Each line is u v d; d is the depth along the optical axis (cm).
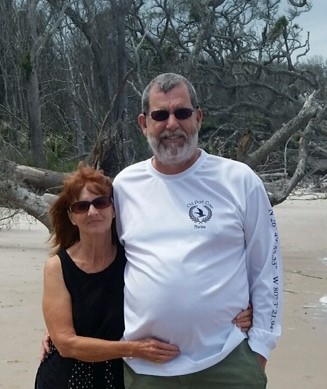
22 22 3703
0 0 3759
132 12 4031
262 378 327
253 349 325
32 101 3158
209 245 324
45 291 342
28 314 794
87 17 3550
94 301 337
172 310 319
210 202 331
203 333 321
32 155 2706
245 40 4500
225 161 341
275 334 330
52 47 3984
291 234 1722
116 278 340
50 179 1616
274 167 2581
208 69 4031
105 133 1224
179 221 328
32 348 658
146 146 2878
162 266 322
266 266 334
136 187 343
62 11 3316
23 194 1345
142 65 3981
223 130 3538
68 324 336
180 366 321
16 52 3716
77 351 331
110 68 3550
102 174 349
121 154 1219
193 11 4128
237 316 327
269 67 4128
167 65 3900
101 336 338
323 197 2667
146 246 329
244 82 4153
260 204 336
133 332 327
